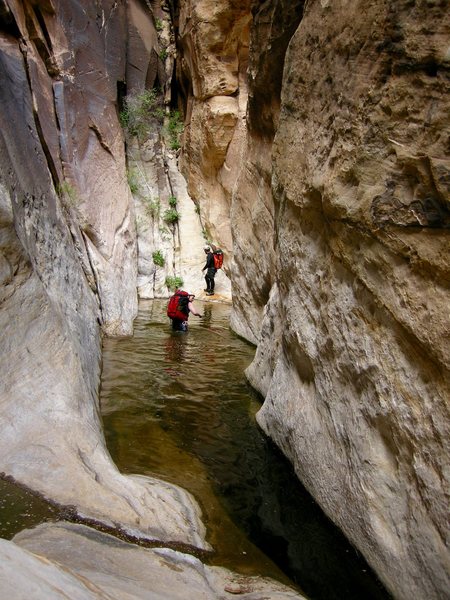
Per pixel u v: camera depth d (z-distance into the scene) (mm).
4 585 1229
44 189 6770
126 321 9680
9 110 6023
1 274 4254
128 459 4512
